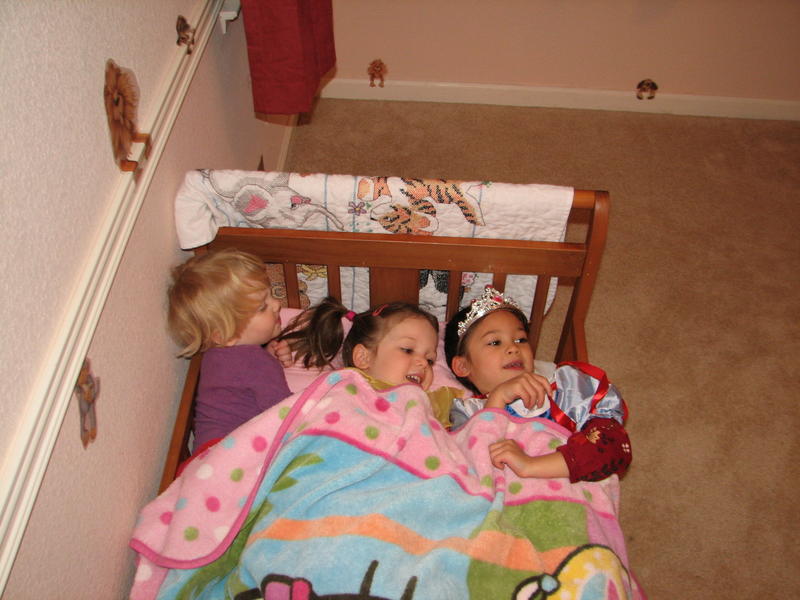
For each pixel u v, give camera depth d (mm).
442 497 1174
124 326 1194
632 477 1905
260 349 1466
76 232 992
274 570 1074
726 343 2213
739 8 2660
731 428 2010
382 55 2889
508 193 1388
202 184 1399
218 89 1729
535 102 2994
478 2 2689
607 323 2256
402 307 1547
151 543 1184
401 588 1037
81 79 996
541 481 1287
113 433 1153
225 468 1213
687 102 2947
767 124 2947
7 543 809
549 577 1132
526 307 1696
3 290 809
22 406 855
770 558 1758
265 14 1530
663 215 2586
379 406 1322
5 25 807
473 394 1636
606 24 2736
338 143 2830
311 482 1186
